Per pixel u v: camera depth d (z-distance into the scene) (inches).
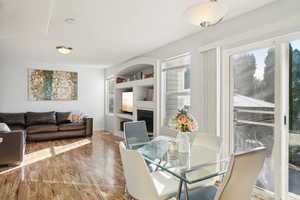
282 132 92.3
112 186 111.3
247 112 110.5
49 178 121.9
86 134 245.3
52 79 261.9
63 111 269.9
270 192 99.1
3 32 123.8
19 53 198.4
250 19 103.3
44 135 220.4
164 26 124.6
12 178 121.7
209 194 64.6
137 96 212.4
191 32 135.9
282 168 92.0
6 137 141.1
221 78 120.2
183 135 86.1
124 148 69.5
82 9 100.4
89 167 140.8
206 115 126.6
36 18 99.0
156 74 175.9
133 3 94.8
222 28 118.0
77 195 101.3
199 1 93.0
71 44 165.2
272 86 98.0
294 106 89.7
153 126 180.9
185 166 69.8
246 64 110.7
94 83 292.4
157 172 85.4
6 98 235.6
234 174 50.0
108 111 298.8
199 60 134.3
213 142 95.3
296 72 89.1
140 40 154.3
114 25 122.5
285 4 89.1
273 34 94.5
